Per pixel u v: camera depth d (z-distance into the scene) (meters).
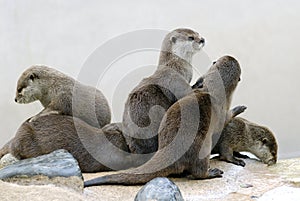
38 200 9.77
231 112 13.57
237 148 13.65
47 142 12.55
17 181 10.86
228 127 13.48
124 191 11.07
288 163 13.65
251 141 13.52
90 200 10.45
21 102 14.33
